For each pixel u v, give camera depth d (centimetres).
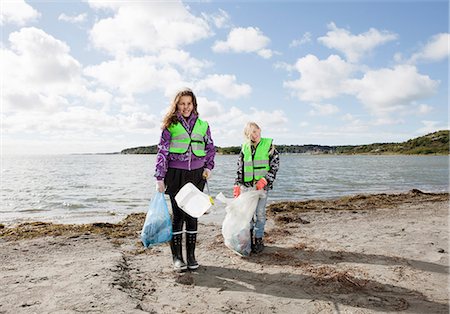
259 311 303
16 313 286
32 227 770
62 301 308
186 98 399
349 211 989
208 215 940
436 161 8344
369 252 502
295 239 589
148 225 399
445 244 550
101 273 388
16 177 3038
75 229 722
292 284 371
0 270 419
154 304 313
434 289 358
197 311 300
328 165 6038
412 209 1029
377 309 309
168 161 408
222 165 6247
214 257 476
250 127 502
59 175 3391
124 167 5647
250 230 490
